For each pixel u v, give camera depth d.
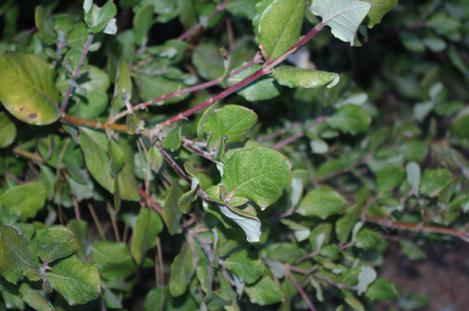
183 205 0.51
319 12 0.50
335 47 0.85
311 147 0.71
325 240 0.64
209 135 0.51
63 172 0.63
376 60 1.00
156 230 0.61
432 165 0.84
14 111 0.55
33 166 0.65
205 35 0.75
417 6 0.91
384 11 0.51
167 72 0.65
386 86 1.01
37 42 0.61
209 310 0.60
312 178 0.74
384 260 1.10
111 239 0.75
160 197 0.61
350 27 0.49
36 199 0.59
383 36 0.92
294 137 0.71
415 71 0.99
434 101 0.81
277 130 0.73
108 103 0.64
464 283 1.12
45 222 0.66
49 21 0.60
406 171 0.69
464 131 0.79
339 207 0.62
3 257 0.52
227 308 0.57
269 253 0.63
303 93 0.72
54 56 0.59
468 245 1.09
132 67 0.65
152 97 0.65
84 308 0.62
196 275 0.60
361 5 0.48
